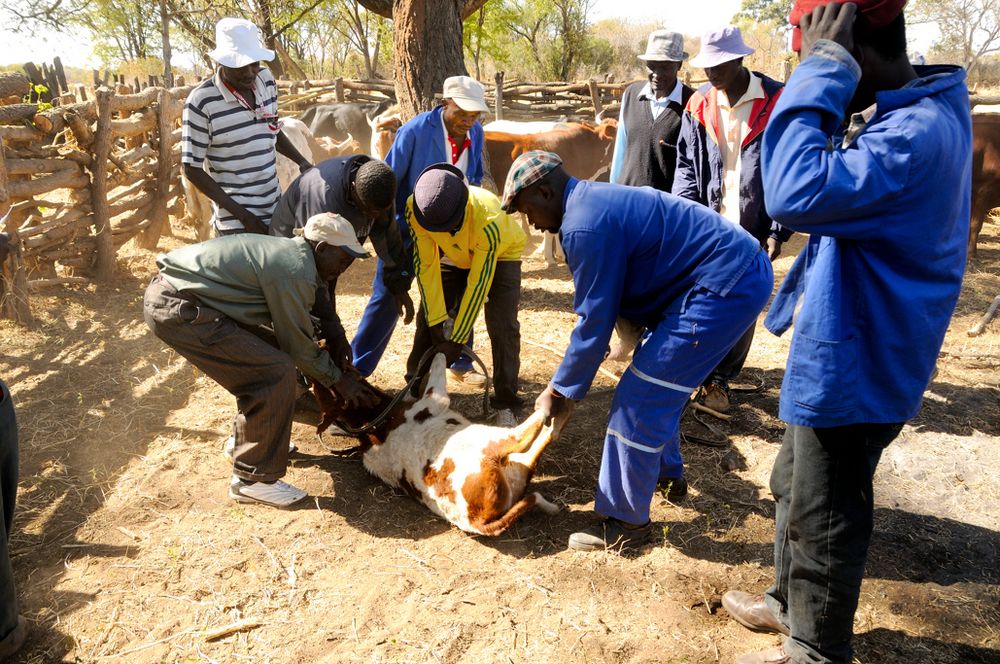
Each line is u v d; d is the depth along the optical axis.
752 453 4.38
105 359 5.50
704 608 3.16
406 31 9.06
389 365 5.43
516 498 3.50
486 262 3.95
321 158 10.01
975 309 6.66
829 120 2.10
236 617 3.08
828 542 2.42
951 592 3.27
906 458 4.34
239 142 4.60
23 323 6.01
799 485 2.44
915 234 2.12
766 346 5.89
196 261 3.38
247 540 3.54
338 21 26.55
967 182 2.20
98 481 3.98
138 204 8.05
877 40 2.17
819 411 2.26
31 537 3.54
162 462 4.16
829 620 2.50
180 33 26.30
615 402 3.27
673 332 3.13
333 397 3.92
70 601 3.14
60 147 6.88
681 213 3.12
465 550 3.50
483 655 2.89
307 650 2.90
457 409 4.80
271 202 4.81
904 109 2.08
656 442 3.25
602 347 3.16
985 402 5.00
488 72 30.67
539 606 3.14
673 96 5.28
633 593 3.23
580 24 26.16
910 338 2.21
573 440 4.46
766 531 3.67
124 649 2.92
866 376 2.24
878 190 2.00
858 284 2.20
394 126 8.90
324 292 3.79
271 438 3.66
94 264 7.19
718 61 4.34
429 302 4.13
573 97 12.89
